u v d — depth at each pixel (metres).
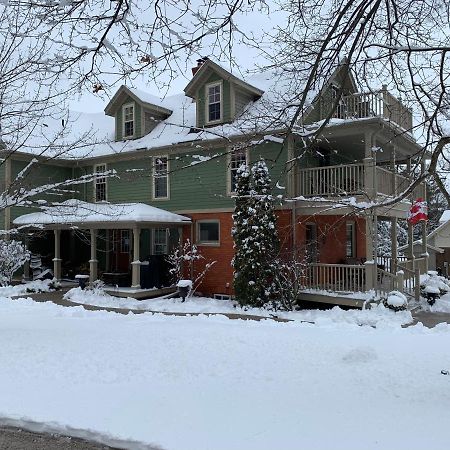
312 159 16.14
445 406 4.87
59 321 10.48
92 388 5.66
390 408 4.83
